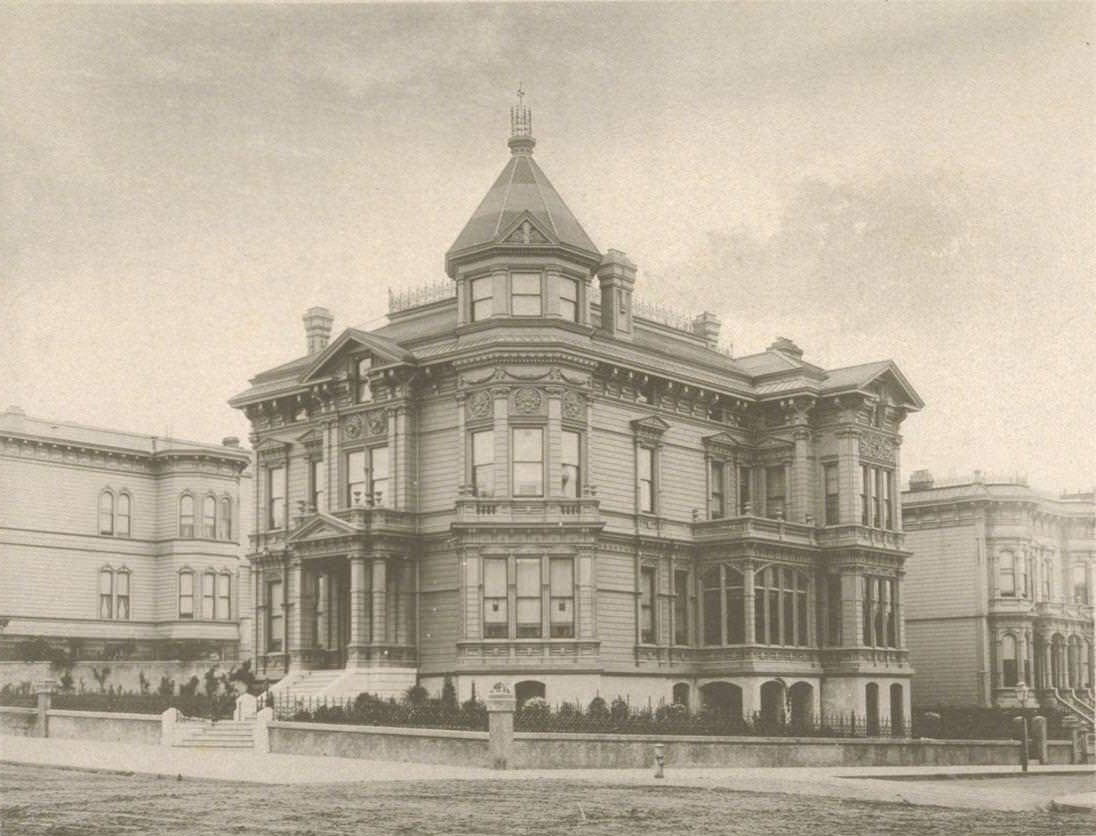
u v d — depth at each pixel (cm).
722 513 5209
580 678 4397
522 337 4522
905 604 6588
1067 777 4328
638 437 4872
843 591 5194
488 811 2662
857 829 2573
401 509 4694
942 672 6444
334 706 4112
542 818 2581
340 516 4691
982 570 6369
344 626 4866
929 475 6606
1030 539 6444
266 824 2502
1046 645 6444
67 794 2934
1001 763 4891
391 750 3675
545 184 4756
